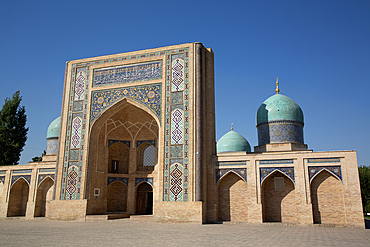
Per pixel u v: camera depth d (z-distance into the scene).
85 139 15.23
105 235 8.09
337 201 12.47
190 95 14.05
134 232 8.97
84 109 15.68
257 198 13.14
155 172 17.11
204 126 14.11
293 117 17.38
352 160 12.34
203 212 12.97
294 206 13.20
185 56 14.62
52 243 6.41
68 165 15.16
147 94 14.87
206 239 7.29
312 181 12.91
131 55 15.59
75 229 9.95
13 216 17.38
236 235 8.30
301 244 6.52
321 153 12.76
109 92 15.51
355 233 9.41
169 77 14.63
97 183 15.68
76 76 16.27
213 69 15.95
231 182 14.02
